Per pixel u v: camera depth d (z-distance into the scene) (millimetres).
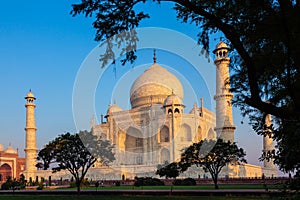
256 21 12484
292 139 11266
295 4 12016
